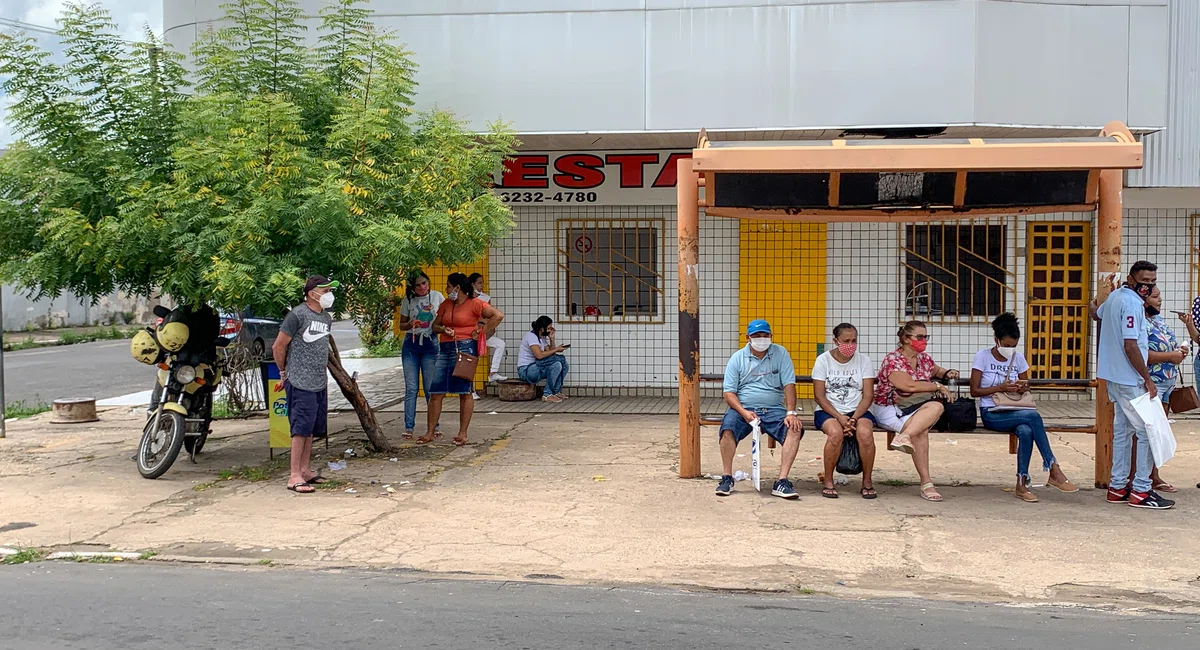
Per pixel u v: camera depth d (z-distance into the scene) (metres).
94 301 9.05
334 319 9.28
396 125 9.20
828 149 7.34
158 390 9.56
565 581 5.82
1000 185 7.80
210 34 9.44
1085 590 5.63
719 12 11.24
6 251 8.51
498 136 9.97
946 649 4.72
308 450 8.23
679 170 8.20
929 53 10.97
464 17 11.58
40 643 4.77
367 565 6.14
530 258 13.20
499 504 7.56
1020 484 7.60
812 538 6.62
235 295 7.75
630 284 13.14
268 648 4.70
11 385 16.78
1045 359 12.65
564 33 11.46
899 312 12.65
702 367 13.08
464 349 9.80
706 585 5.73
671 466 8.91
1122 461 7.42
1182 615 5.25
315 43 11.71
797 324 12.71
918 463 7.70
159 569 6.07
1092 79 11.20
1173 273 12.34
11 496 7.84
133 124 8.88
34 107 8.45
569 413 11.98
